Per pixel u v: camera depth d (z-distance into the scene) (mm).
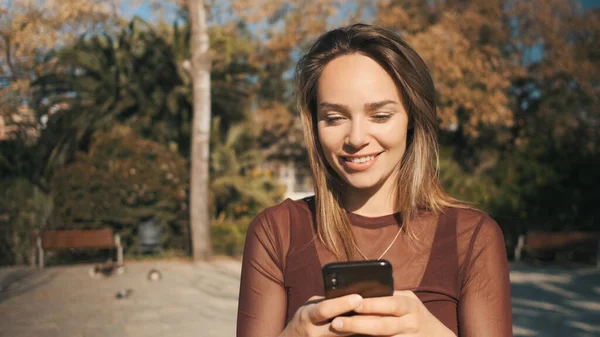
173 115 14930
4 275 9992
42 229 11453
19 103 14992
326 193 1337
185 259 12297
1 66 15602
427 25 17812
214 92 15961
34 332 6039
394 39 1266
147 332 6098
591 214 13305
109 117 13859
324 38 1317
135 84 14258
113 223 12414
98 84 14055
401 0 18562
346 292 1022
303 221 1355
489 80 16281
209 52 12406
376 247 1295
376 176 1266
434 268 1251
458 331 1232
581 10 19062
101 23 16766
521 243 12477
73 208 11984
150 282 9305
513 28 18922
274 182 17234
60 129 13742
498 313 1214
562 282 9734
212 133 15945
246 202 16016
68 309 7215
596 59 18984
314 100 1362
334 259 1293
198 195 12266
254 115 17234
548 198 13148
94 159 12281
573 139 14555
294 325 1061
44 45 15594
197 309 7270
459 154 18859
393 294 1051
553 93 18906
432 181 1354
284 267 1327
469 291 1237
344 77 1245
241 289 1359
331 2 17703
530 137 16219
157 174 12523
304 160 21250
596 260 12797
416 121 1321
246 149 17375
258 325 1299
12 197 11797
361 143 1236
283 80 19703
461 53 16297
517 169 13633
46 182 13234
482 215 1301
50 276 9922
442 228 1287
